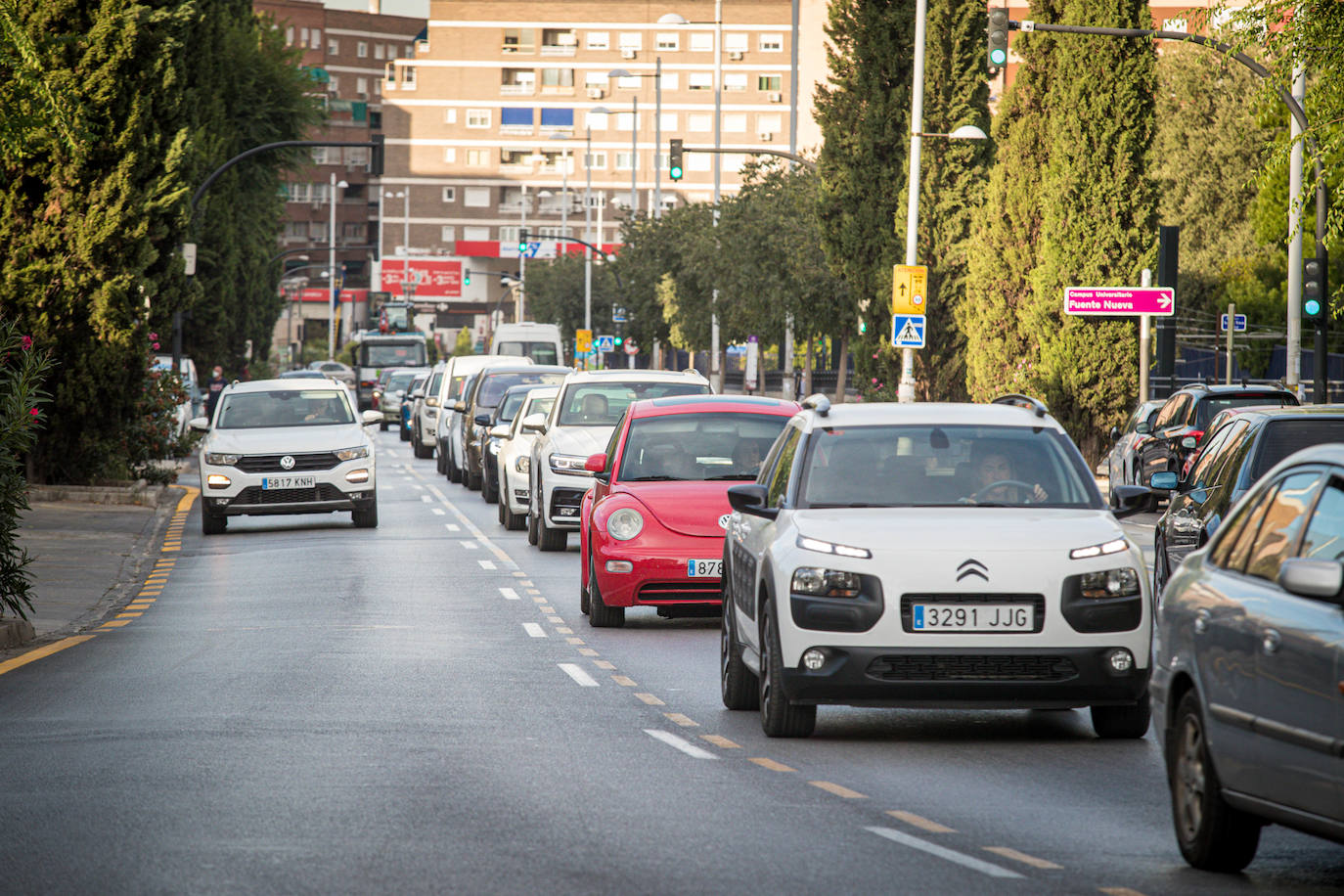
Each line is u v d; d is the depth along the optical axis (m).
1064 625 25.94
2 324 40.78
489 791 23.36
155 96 79.12
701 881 18.41
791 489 28.80
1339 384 119.12
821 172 120.50
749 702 30.64
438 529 71.75
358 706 30.84
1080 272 99.19
